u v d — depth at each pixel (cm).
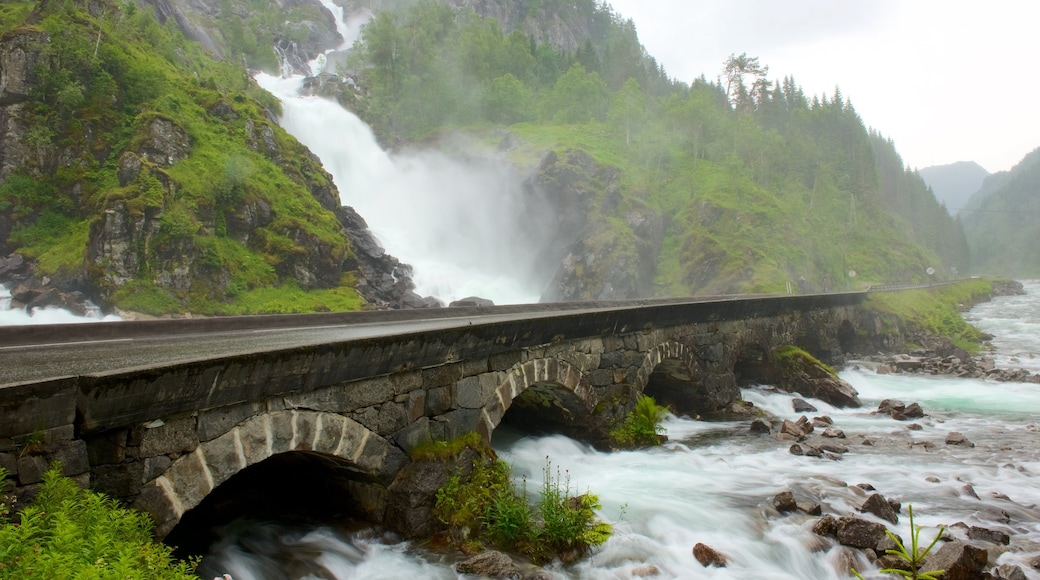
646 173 8188
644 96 10881
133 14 6688
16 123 4425
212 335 1236
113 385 642
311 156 5791
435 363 1084
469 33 11219
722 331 2253
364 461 966
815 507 1233
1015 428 2114
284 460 1121
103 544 549
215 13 11481
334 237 4966
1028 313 6538
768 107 12225
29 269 4103
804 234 7588
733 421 2097
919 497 1371
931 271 8569
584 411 1573
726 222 7125
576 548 1025
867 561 1049
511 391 1278
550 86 11531
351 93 9550
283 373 821
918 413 2286
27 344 1061
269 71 10600
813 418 2150
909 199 14238
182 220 4128
